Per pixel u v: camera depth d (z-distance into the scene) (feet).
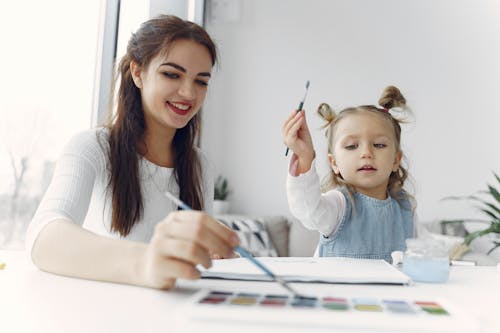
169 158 3.84
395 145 3.82
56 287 1.75
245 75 10.39
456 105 9.54
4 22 5.24
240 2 10.46
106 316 1.36
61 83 6.00
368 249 3.58
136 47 3.43
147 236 3.53
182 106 3.35
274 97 10.26
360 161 3.58
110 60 6.70
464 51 9.59
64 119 6.04
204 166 4.20
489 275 2.46
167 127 3.66
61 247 2.00
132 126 3.49
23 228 5.48
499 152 9.31
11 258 2.59
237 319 1.31
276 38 10.32
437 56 9.69
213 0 10.55
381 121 3.68
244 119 10.32
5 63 5.26
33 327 1.24
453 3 9.68
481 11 9.55
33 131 5.60
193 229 1.59
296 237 9.00
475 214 9.27
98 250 1.91
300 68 10.21
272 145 10.21
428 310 1.41
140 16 7.15
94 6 6.55
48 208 2.42
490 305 1.66
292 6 10.32
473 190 9.36
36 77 5.65
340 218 3.57
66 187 2.69
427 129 9.56
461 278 2.32
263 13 10.40
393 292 1.83
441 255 2.16
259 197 10.18
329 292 1.73
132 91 3.56
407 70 9.80
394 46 9.88
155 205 3.60
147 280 1.73
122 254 1.85
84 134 3.35
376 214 3.64
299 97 10.18
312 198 3.27
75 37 6.23
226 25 10.53
